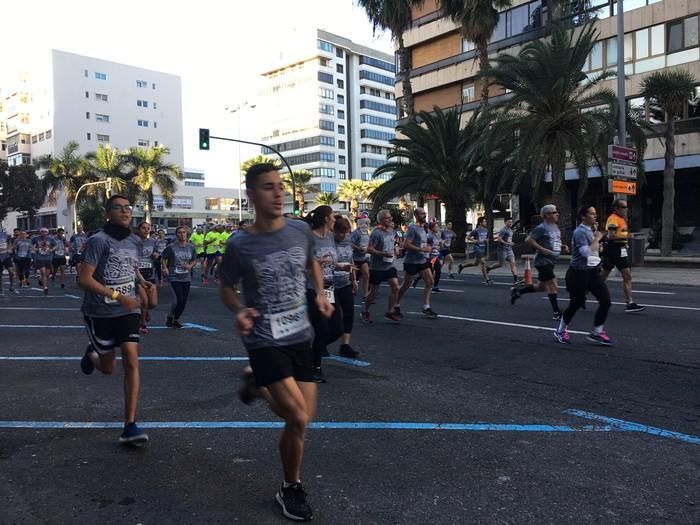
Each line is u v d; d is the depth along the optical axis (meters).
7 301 13.80
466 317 9.80
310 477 3.64
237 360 7.00
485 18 28.20
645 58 28.22
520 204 35.75
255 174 3.12
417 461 3.88
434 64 40.03
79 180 59.16
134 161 58.62
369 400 5.25
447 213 29.14
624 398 5.18
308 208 99.56
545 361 6.61
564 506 3.21
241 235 3.17
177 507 3.27
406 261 9.68
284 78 106.56
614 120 20.22
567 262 22.92
